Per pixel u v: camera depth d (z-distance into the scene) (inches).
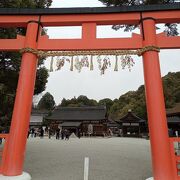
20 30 448.8
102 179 271.3
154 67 261.4
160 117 243.9
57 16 304.2
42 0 487.8
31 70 279.4
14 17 306.7
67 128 1861.5
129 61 284.4
